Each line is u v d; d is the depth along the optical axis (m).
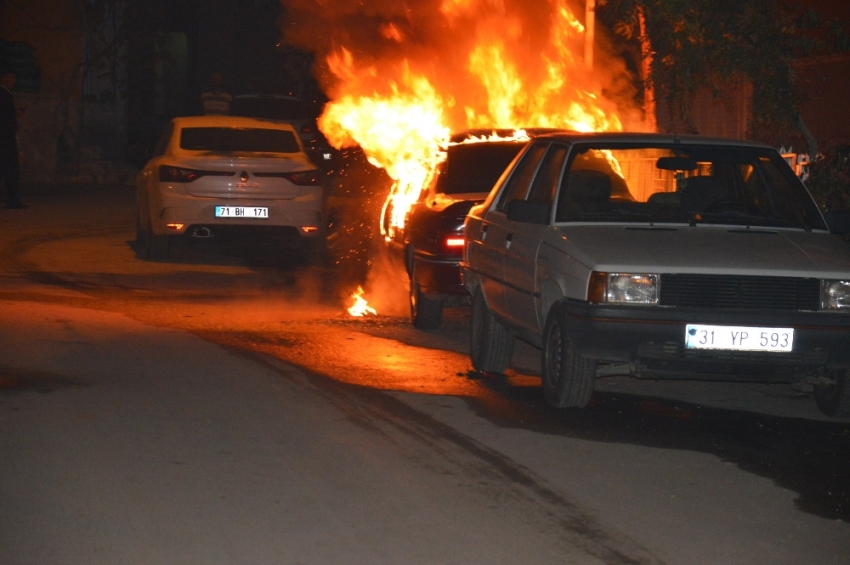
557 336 8.95
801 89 18.56
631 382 10.22
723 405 9.41
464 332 12.57
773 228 9.23
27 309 12.84
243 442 7.71
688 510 6.59
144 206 18.36
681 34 15.41
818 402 9.20
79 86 35.94
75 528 6.03
